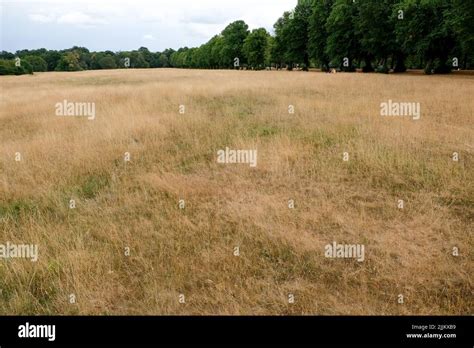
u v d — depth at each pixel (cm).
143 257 481
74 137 993
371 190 664
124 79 3944
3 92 2478
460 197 618
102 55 10044
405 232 521
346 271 441
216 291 408
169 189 685
